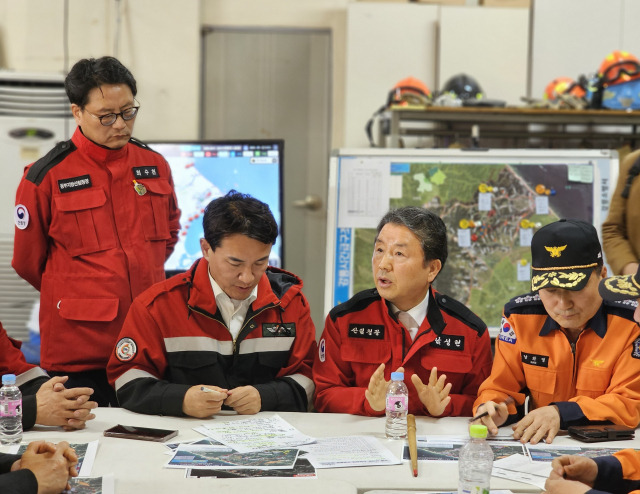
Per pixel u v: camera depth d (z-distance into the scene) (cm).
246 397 209
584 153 327
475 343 222
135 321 220
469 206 324
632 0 471
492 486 158
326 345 226
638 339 203
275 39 489
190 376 220
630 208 284
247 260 203
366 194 323
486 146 465
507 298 323
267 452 176
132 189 262
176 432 190
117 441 184
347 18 471
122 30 451
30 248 251
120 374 220
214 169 399
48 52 448
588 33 473
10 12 446
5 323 407
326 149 496
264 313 225
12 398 190
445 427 201
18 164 409
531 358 212
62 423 192
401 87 425
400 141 423
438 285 322
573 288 192
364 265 317
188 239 400
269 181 399
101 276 250
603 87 414
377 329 223
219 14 485
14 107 408
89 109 246
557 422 193
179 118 458
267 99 492
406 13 471
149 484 156
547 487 154
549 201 325
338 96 492
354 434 194
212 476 160
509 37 470
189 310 220
